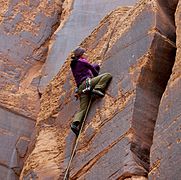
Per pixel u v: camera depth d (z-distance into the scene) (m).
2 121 25.86
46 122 22.03
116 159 16.67
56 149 20.28
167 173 14.79
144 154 16.56
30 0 29.41
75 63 19.73
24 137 25.81
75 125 18.97
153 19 18.70
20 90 27.00
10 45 28.02
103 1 27.77
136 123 17.02
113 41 20.16
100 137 17.80
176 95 15.73
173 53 18.33
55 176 19.14
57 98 22.36
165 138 15.34
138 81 17.77
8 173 24.89
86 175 17.50
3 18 28.55
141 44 18.52
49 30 29.11
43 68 27.42
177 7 17.94
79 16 27.83
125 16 20.62
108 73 19.05
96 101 18.94
